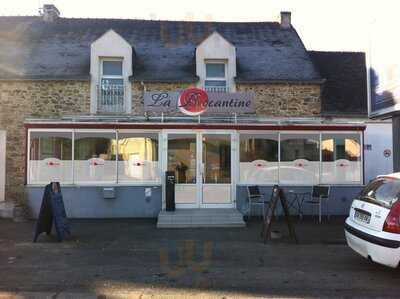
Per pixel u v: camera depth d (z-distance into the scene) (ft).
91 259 27.02
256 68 54.95
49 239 33.14
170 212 41.14
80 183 43.37
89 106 51.75
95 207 43.29
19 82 51.29
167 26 63.46
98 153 43.70
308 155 44.91
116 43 53.01
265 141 44.91
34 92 51.44
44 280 22.61
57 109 51.49
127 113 52.08
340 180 44.96
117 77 53.47
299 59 57.06
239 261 26.61
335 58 66.44
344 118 56.59
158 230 36.81
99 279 22.81
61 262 26.30
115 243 31.63
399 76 34.94
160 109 45.78
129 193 43.57
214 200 44.04
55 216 32.30
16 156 50.75
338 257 27.78
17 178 50.57
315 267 25.34
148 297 20.07
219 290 21.08
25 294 20.34
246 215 43.91
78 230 36.76
